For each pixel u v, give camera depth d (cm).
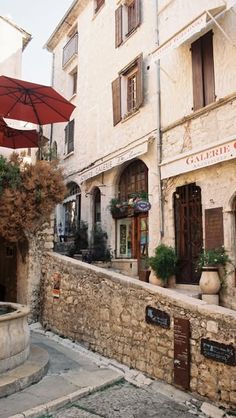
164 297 599
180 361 556
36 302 988
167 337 587
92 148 1552
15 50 1268
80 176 1529
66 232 1794
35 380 573
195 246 1005
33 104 946
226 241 890
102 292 745
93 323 761
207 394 512
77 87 1758
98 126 1516
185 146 1031
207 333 524
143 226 1242
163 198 1095
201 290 888
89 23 1694
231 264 866
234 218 896
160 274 1004
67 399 513
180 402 523
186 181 1025
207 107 959
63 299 880
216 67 967
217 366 505
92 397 539
